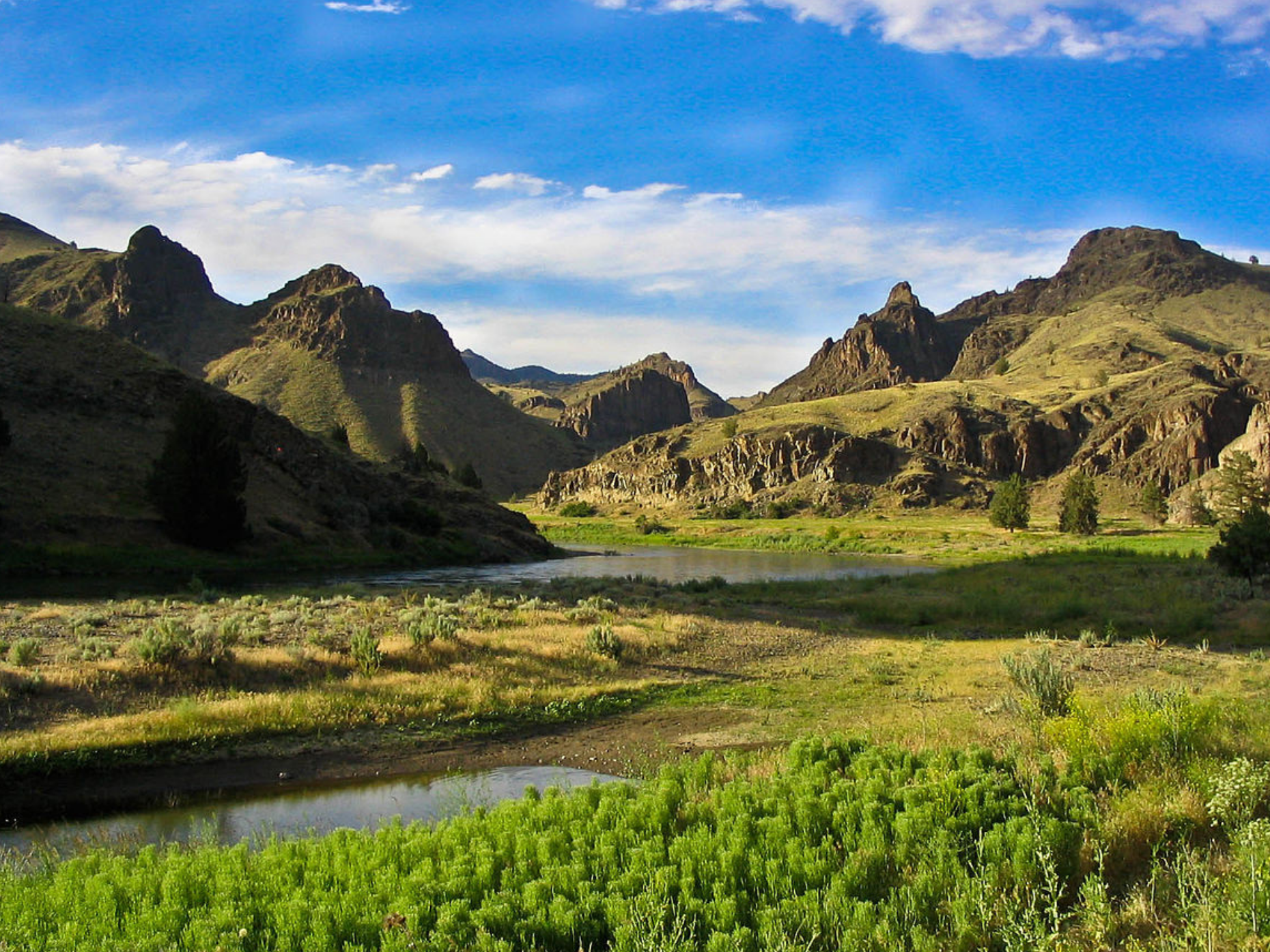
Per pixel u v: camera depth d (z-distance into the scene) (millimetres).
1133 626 30172
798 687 21109
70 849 10641
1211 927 6168
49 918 7551
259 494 65812
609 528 152000
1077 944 6480
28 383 61656
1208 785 9414
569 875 7930
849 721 17438
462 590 44062
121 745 14531
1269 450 124250
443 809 12289
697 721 17953
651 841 8594
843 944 6406
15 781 13078
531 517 194625
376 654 20484
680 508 197500
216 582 46219
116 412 64812
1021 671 16250
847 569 68625
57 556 45281
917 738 13516
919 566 71562
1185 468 177375
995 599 37281
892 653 25953
